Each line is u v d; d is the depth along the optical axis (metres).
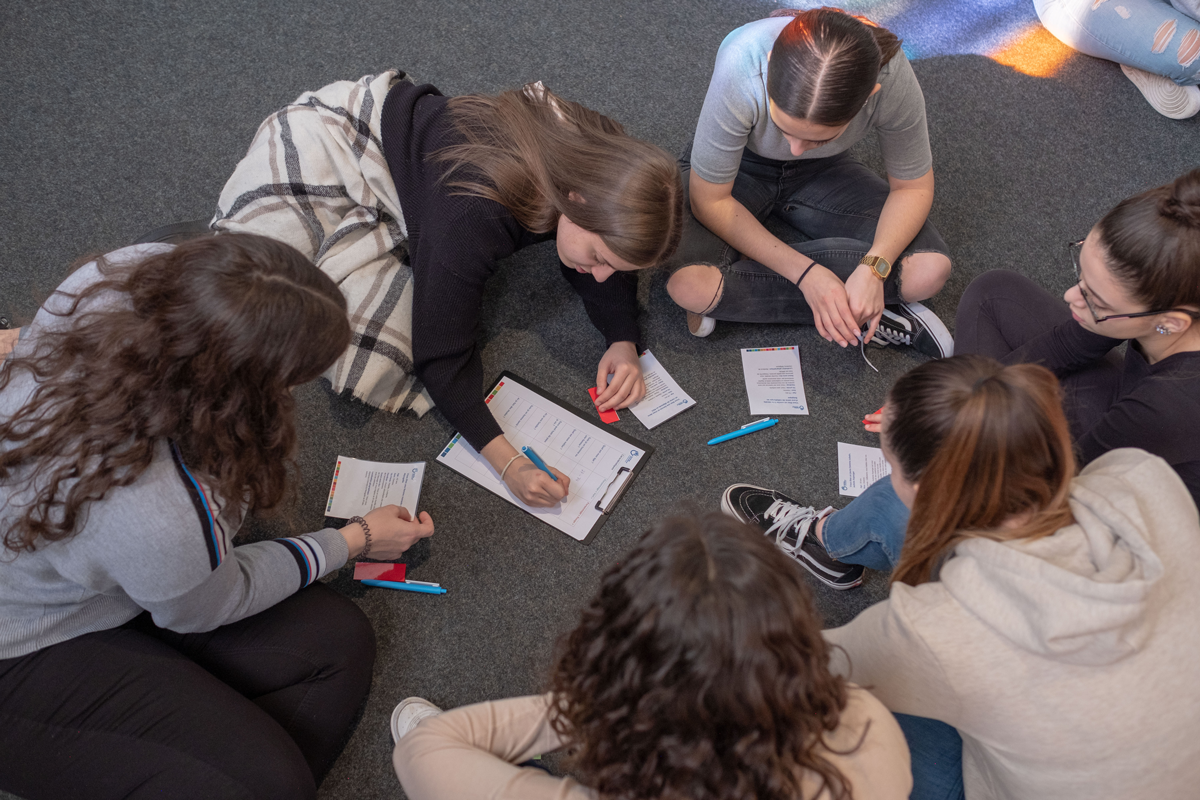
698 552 0.72
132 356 0.93
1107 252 1.23
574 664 0.80
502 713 0.99
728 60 1.62
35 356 1.03
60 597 1.15
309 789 1.27
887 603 0.94
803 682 0.71
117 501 1.00
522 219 1.51
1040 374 0.93
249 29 2.35
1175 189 1.19
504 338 1.97
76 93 2.21
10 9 2.34
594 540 1.73
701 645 0.68
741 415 1.90
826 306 1.76
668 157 1.39
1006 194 2.25
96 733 1.17
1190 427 1.23
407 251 1.84
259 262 0.96
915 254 1.86
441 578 1.68
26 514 0.99
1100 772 0.88
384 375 1.75
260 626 1.38
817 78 1.38
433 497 1.76
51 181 2.09
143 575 1.04
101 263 1.08
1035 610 0.83
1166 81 2.40
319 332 0.99
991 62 2.48
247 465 1.03
